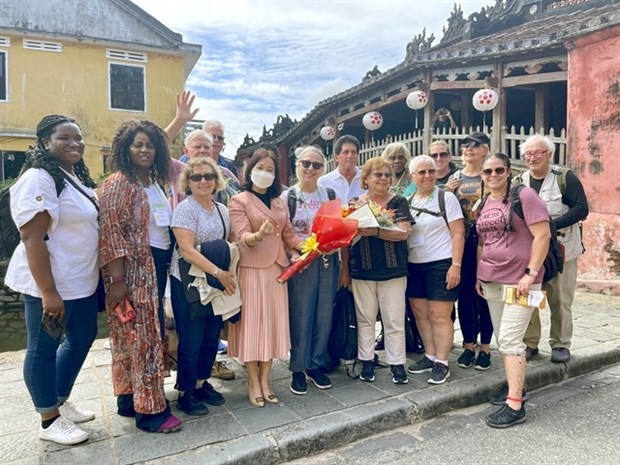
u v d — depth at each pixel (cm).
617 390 375
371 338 374
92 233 280
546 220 322
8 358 447
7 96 1453
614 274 657
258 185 326
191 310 303
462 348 457
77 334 287
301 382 353
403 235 351
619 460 271
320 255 343
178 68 1627
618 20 618
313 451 291
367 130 1234
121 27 1568
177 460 262
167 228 313
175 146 1545
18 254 274
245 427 299
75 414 305
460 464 274
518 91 1020
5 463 261
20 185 258
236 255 313
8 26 1463
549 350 439
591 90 671
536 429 312
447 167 461
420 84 951
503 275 335
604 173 661
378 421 316
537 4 1126
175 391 359
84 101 1522
